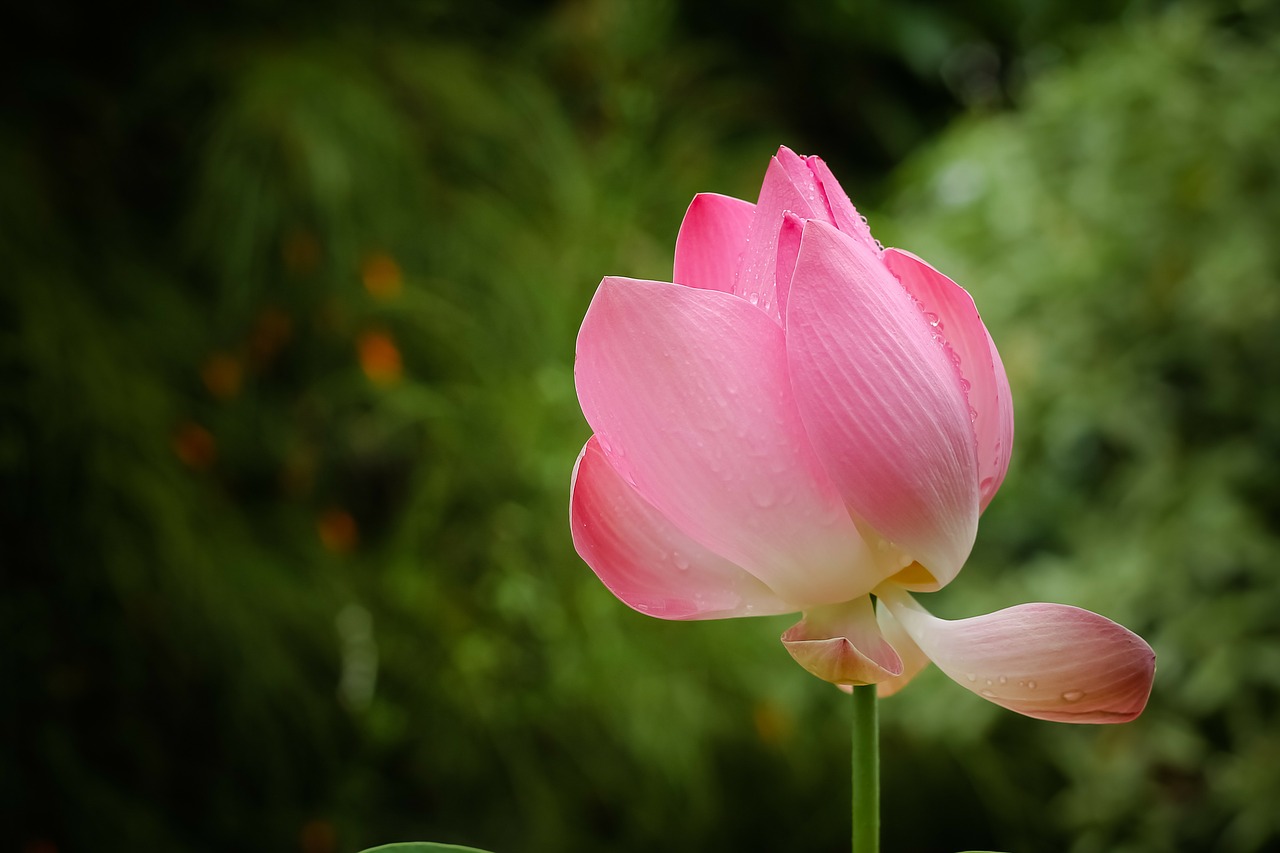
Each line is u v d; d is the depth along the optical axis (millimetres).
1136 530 3191
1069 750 3121
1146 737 2984
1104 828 3002
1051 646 917
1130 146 3461
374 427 3045
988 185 3742
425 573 2805
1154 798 3000
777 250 928
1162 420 3258
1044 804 3225
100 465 2525
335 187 2871
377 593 2826
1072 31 4355
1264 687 2959
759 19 4180
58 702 2533
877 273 918
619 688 2756
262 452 2939
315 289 2947
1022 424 3406
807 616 941
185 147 3037
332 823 2641
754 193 3539
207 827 2639
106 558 2510
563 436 2834
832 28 4188
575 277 3037
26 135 2904
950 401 917
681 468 919
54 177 2926
